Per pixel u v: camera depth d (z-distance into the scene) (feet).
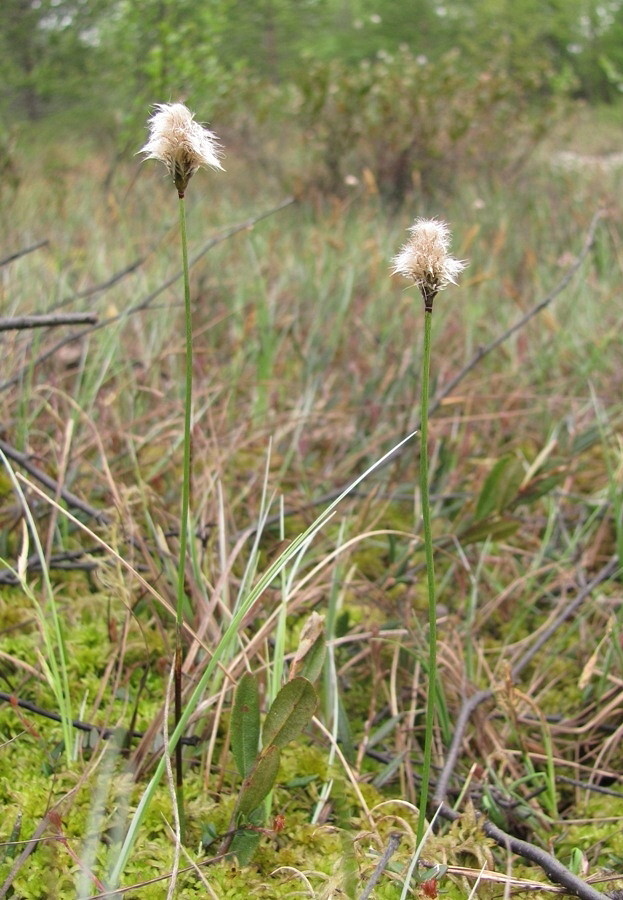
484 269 6.43
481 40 17.24
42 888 2.13
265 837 2.27
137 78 9.70
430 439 4.04
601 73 24.59
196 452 3.43
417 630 2.83
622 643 2.94
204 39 9.42
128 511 2.83
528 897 2.20
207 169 1.87
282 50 17.30
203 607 2.66
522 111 10.67
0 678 2.60
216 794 2.36
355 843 2.25
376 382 4.48
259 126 10.63
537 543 3.59
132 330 4.72
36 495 3.17
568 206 8.48
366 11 22.54
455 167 9.74
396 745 2.62
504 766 2.54
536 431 4.60
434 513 3.62
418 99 9.55
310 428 4.23
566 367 5.17
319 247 6.08
